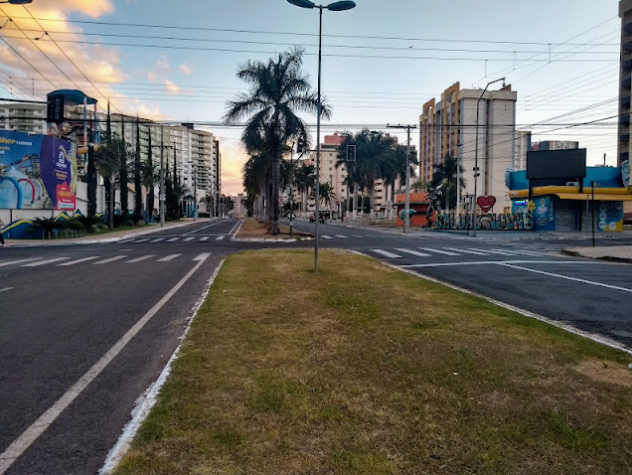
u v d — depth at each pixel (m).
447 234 36.62
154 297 8.84
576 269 13.04
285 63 30.20
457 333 5.59
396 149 68.12
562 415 3.35
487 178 81.19
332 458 2.79
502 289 9.61
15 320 6.98
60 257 17.89
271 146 31.31
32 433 3.35
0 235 25.39
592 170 41.38
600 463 2.75
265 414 3.38
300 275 10.96
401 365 4.42
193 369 4.35
